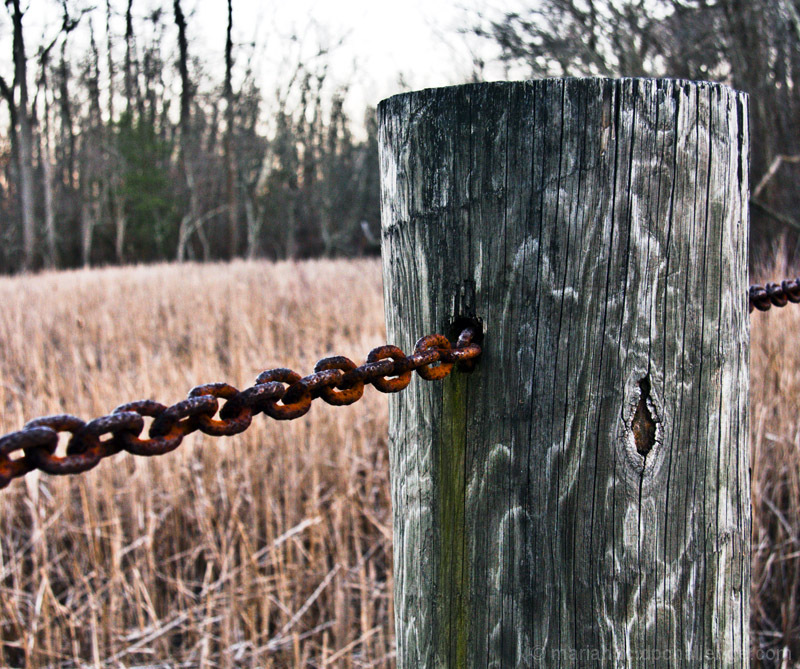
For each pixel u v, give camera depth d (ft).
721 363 2.94
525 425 2.77
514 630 2.85
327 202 101.14
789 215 24.40
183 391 12.32
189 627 8.20
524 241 2.70
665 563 2.86
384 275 3.21
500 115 2.67
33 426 1.63
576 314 2.71
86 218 90.38
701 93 2.76
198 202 98.48
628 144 2.66
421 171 2.84
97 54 91.04
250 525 10.61
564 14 26.20
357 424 12.52
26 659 7.68
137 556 9.29
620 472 2.77
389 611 9.00
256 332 18.70
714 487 2.97
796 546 8.78
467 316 2.83
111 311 24.49
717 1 25.20
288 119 102.06
